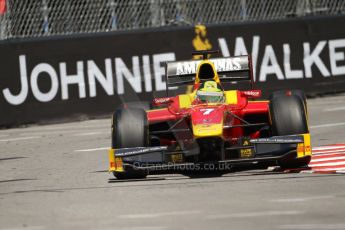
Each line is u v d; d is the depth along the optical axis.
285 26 55.34
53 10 54.62
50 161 36.66
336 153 33.53
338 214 20.88
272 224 19.80
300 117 28.28
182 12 56.47
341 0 59.16
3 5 53.69
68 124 51.69
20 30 53.91
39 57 52.16
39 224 21.45
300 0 58.16
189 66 35.28
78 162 35.78
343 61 56.34
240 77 35.19
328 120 45.34
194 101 30.45
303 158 28.58
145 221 20.95
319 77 55.84
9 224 21.72
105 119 52.53
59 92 52.38
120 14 55.75
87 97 52.66
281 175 28.23
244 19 57.78
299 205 22.41
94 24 55.44
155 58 53.44
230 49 54.47
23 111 52.00
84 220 21.64
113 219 21.53
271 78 54.88
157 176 30.03
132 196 25.45
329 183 25.98
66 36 52.44
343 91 56.34
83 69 52.62
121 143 28.44
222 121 28.02
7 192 28.27
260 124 29.22
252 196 24.22
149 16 56.06
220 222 20.33
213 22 57.16
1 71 51.75
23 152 40.66
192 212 22.00
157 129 33.47
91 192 26.89
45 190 28.11
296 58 55.41
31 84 52.06
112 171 29.36
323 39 56.00
